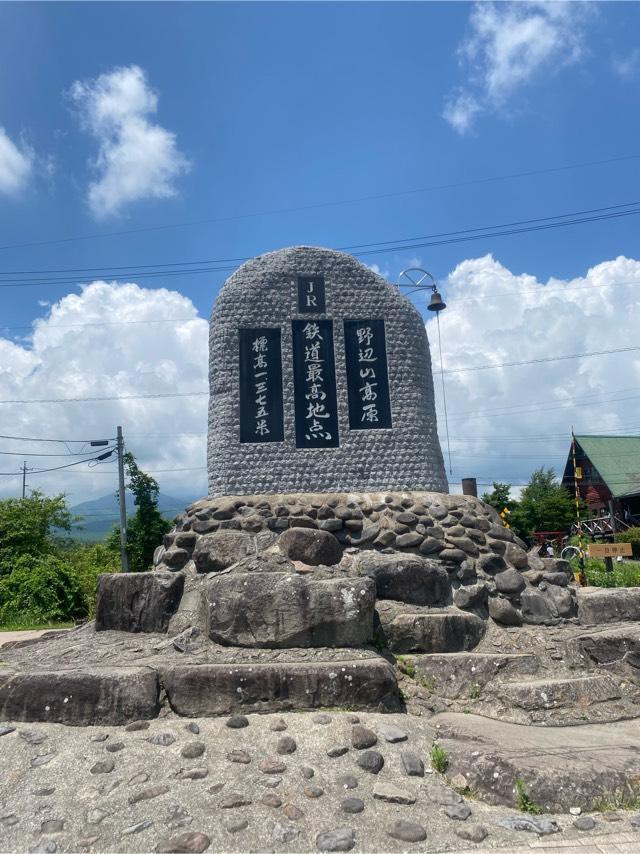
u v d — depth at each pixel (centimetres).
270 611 598
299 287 843
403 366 836
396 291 865
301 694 515
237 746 460
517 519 3006
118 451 2144
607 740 486
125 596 678
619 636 629
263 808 398
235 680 514
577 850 366
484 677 581
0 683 514
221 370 816
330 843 370
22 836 379
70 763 442
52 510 2447
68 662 588
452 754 457
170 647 610
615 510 3192
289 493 776
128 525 2134
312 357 824
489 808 413
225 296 836
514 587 717
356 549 724
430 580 693
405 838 377
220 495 780
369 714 509
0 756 455
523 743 471
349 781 426
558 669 615
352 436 805
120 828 381
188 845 365
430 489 809
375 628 634
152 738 466
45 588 1622
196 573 703
